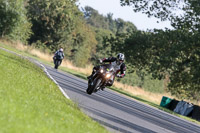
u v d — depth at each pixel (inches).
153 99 5629.9
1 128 665.6
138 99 4352.9
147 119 1983.3
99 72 2000.5
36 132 709.3
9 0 6722.4
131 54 5511.8
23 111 875.4
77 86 2620.6
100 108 1707.7
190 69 4832.7
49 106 1133.1
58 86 2070.6
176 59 4724.4
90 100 1910.7
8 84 1266.0
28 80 1656.0
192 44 4751.5
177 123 2479.1
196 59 4722.0
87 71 6058.1
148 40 5334.6
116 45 5802.2
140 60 5580.7
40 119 861.8
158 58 5418.3
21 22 6929.1
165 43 5157.5
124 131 1250.0
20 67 2208.4
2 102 895.1
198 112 4313.5
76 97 1830.7
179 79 5054.1
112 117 1528.1
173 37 5054.1
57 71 3853.3
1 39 6737.2
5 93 1044.5
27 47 6742.1
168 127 1932.8
